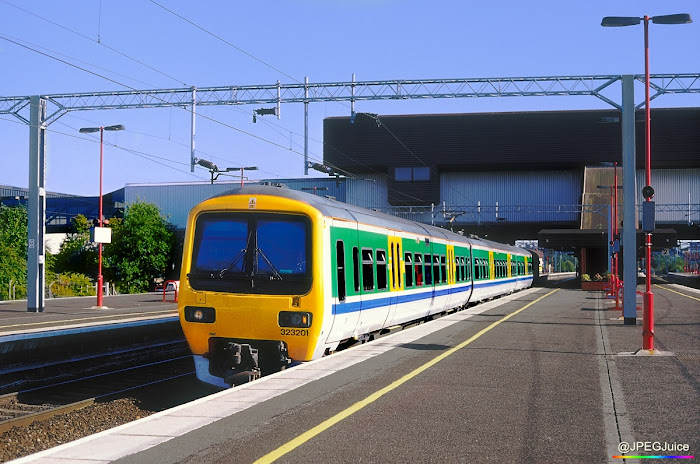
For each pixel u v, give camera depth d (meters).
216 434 7.49
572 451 6.85
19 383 15.76
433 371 11.64
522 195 69.12
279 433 7.54
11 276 62.31
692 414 8.42
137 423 8.02
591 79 32.72
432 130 65.94
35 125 30.62
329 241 13.62
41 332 18.28
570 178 68.50
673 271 166.62
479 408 8.78
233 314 13.18
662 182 67.31
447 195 69.88
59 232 78.81
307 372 11.58
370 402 9.14
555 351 14.27
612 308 29.23
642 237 62.31
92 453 6.75
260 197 13.41
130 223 70.25
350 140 66.81
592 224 67.69
